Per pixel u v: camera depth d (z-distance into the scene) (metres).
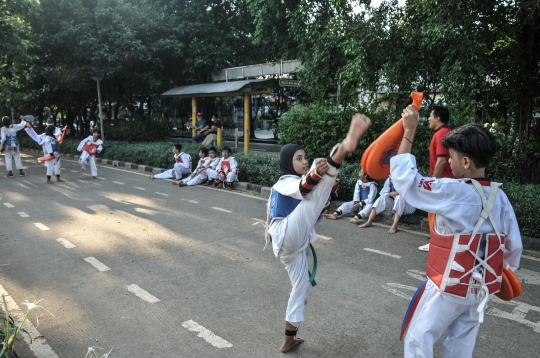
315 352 3.19
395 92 8.69
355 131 2.34
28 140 21.17
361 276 4.59
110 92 19.20
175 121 32.44
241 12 19.11
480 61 6.93
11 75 19.73
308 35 10.56
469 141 2.07
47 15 15.89
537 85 7.33
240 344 3.29
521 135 7.42
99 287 4.38
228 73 17.91
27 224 6.84
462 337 2.19
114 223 6.82
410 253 5.32
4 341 2.58
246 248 5.55
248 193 9.36
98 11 15.56
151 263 5.03
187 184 10.34
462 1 6.73
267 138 25.59
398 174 2.14
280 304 3.96
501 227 2.11
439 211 2.06
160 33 17.38
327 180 2.59
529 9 6.64
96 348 3.26
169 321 3.66
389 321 3.62
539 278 4.49
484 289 2.04
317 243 5.76
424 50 7.52
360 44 7.72
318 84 10.80
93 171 11.62
